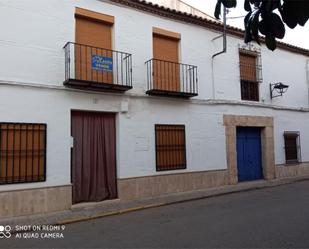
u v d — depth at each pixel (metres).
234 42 13.40
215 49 12.66
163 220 7.73
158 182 10.62
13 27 8.35
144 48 10.69
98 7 9.81
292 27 2.37
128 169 10.07
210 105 12.27
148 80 10.66
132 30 10.46
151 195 10.43
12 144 8.12
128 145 10.12
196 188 11.55
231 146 12.79
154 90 10.35
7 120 8.09
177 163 11.17
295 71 15.96
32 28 8.63
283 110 15.07
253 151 13.93
